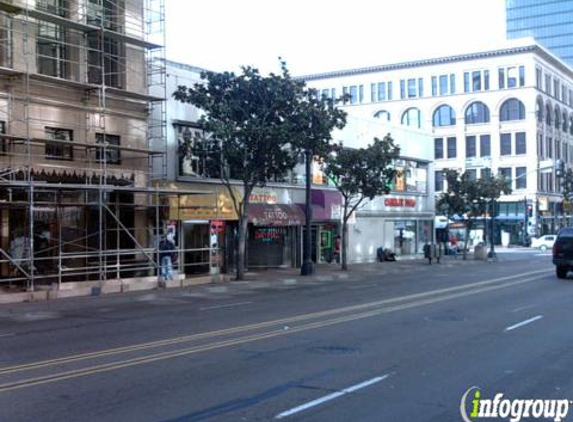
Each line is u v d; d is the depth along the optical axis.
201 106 23.89
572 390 7.31
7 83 20.11
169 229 25.53
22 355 9.71
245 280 25.00
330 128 24.77
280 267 32.91
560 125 86.56
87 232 22.55
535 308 15.12
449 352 9.51
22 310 16.31
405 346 10.00
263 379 7.80
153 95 25.61
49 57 20.98
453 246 51.28
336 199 35.56
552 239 68.00
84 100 22.56
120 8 24.28
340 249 36.78
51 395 7.08
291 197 32.91
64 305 17.31
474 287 21.30
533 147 76.88
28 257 19.20
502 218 78.19
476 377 7.91
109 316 15.05
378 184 30.53
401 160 43.06
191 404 6.68
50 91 21.48
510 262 40.94
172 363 8.79
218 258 28.42
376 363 8.72
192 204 25.77
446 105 82.44
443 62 82.31
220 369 8.38
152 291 21.05
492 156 79.12
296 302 17.14
